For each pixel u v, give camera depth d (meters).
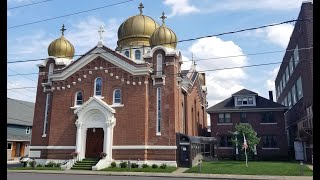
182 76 38.09
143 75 32.47
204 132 53.31
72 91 35.19
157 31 34.12
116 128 32.31
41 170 29.17
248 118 45.91
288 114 52.97
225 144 45.97
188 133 39.50
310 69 33.44
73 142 33.62
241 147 39.16
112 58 34.03
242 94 46.94
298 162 36.78
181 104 37.12
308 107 34.47
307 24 34.50
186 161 30.83
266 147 44.25
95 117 33.50
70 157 33.28
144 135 31.05
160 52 33.28
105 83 33.94
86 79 34.91
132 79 32.88
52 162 33.38
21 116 53.91
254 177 23.02
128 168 29.12
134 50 39.81
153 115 31.77
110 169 29.12
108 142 31.72
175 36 34.44
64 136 34.12
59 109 35.12
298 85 41.50
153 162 30.53
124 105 32.56
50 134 34.62
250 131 39.69
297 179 21.75
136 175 24.81
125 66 33.25
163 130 31.05
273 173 25.03
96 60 34.88
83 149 32.94
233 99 47.75
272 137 44.41
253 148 41.03
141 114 31.70
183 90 38.47
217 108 47.16
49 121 35.53
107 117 32.31
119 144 31.75
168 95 31.80
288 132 53.91
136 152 30.95
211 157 41.34
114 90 33.62
